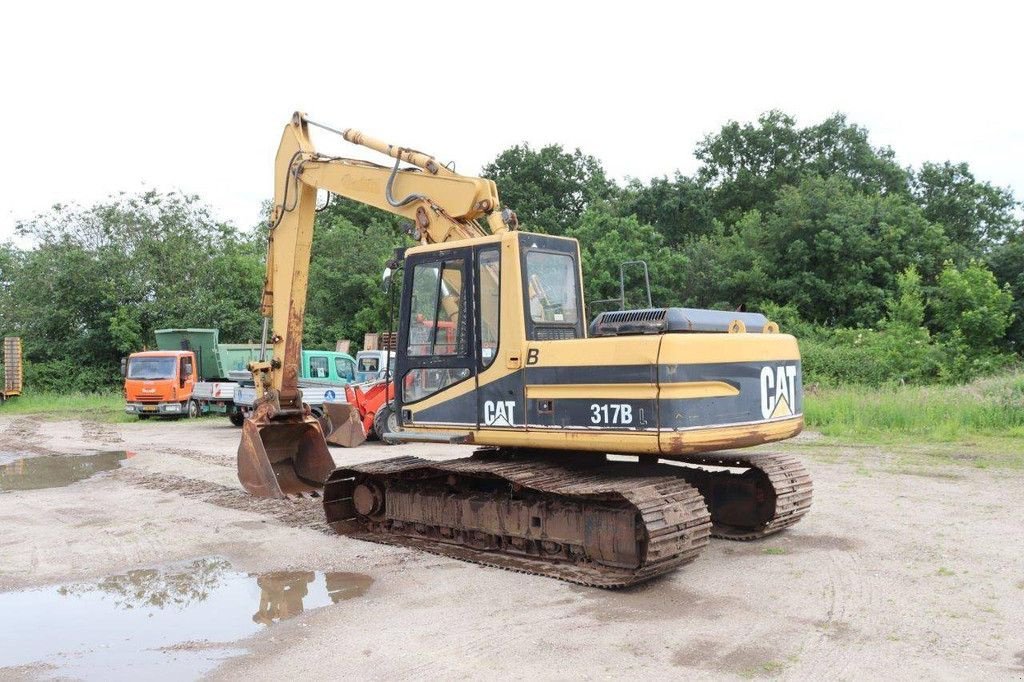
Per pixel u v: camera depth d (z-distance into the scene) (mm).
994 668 4859
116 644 5602
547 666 5035
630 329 7199
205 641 5629
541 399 7152
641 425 6539
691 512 6727
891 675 4781
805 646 5273
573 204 47938
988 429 15328
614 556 6824
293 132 10438
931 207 44031
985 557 7199
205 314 35594
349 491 9227
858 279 32875
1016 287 31234
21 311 36625
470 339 7660
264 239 43562
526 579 6984
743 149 45938
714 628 5664
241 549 8148
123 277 36219
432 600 6434
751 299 33969
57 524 9328
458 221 8555
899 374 24250
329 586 6906
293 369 10523
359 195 9586
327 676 4953
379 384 17656
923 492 10125
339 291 39062
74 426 22500
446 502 8211
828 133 45094
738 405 6938
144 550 8141
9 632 5879
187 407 24438
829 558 7340
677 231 42969
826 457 13102
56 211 37469
